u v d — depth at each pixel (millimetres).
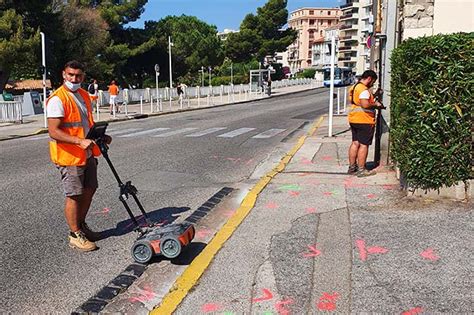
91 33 39750
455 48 5375
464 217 5254
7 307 3771
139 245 4469
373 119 7637
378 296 3621
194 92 41562
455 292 3645
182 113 26688
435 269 4035
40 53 29453
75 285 4164
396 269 4062
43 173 9039
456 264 4117
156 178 8477
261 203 6281
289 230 5168
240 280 4004
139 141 13406
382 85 8609
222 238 5004
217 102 35500
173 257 4465
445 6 7098
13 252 4934
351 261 4258
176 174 8828
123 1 49688
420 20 7199
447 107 5496
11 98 24234
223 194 7281
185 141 13359
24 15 31734
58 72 37156
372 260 4262
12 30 28703
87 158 4961
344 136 13633
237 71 71812
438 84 5496
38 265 4602
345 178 7527
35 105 25406
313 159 9609
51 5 36656
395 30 8094
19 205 6719
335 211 5762
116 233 5531
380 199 6129
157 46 53188
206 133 15320
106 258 4773
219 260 4434
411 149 5754
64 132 4703
